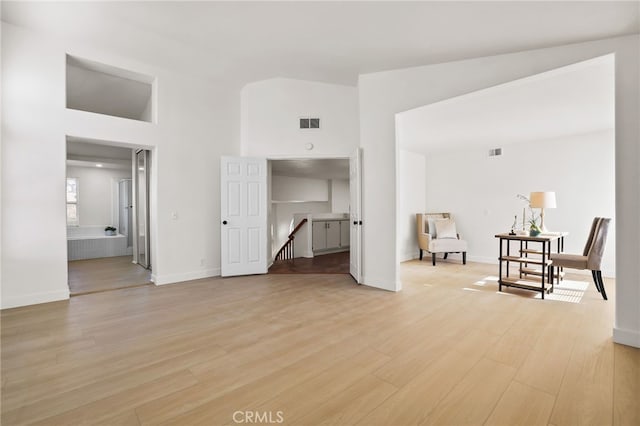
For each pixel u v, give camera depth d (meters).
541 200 4.55
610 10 2.20
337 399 1.73
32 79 3.44
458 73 3.49
